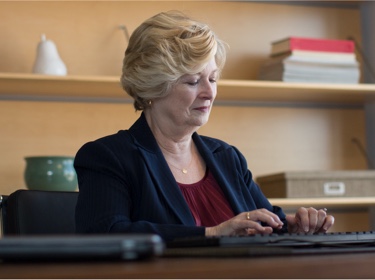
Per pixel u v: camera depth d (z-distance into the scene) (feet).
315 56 10.96
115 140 6.40
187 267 2.58
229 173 6.86
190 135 6.75
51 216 6.21
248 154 11.69
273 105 11.88
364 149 12.26
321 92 11.14
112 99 11.12
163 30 6.53
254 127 11.76
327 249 3.88
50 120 10.83
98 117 11.05
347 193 10.87
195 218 6.40
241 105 11.74
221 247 3.65
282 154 11.85
